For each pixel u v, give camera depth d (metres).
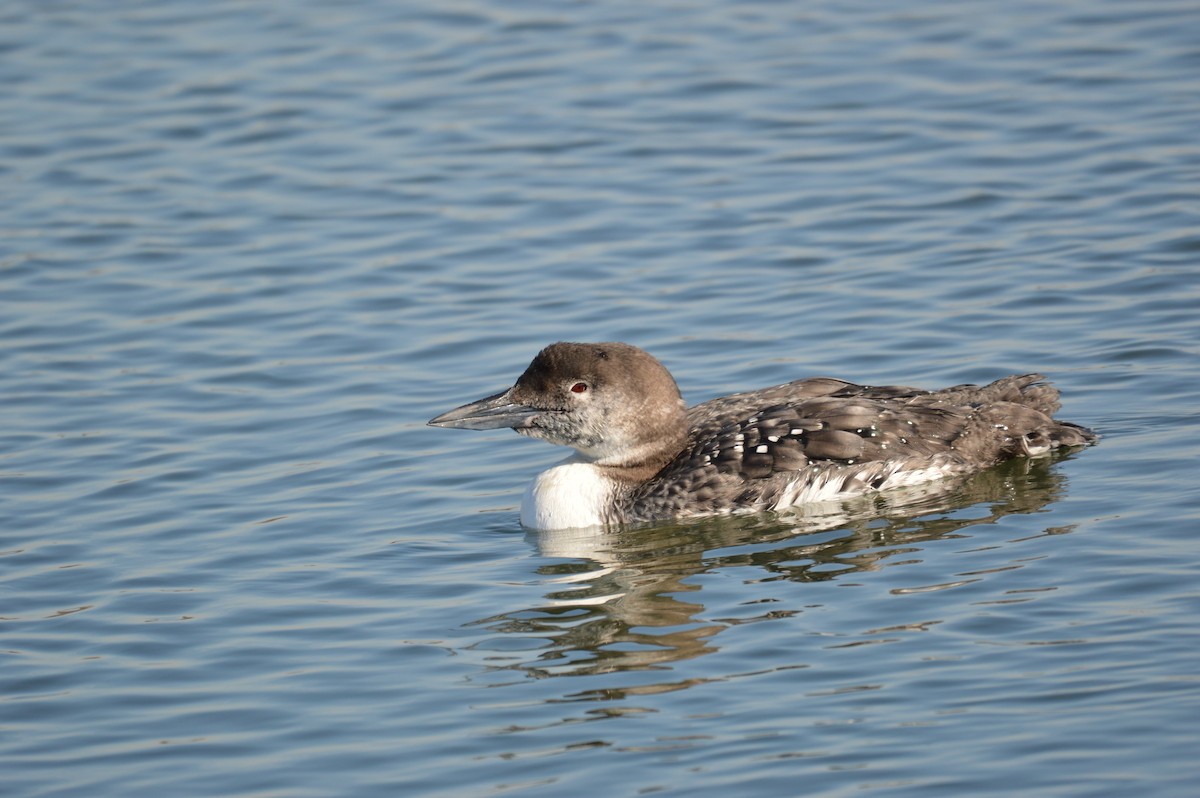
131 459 14.46
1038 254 17.30
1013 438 13.40
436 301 17.50
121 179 20.88
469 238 18.92
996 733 9.23
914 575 11.41
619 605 11.41
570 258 18.27
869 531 12.38
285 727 9.98
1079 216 18.08
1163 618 10.36
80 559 12.65
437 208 19.72
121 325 17.28
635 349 13.59
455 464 14.35
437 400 15.42
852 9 24.98
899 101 21.62
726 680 10.10
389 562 12.44
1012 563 11.43
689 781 9.00
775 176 19.92
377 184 20.44
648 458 13.55
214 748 9.78
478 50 24.33
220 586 12.10
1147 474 12.77
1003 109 21.11
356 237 19.11
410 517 13.32
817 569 11.73
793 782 8.91
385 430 14.94
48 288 18.17
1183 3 23.84
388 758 9.53
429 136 21.70
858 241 18.11
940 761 8.99
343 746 9.70
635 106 22.14
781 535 12.53
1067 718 9.31
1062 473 13.03
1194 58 21.92
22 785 9.48
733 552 12.28
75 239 19.27
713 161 20.45
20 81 23.78
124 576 12.31
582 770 9.20
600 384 13.35
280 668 10.76
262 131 22.05
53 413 15.42
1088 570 11.17
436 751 9.55
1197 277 16.38
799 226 18.59
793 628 10.73
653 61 23.50
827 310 16.55
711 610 11.17
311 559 12.53
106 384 16.02
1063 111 20.83
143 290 18.08
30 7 26.61
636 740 9.48
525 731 9.70
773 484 13.10
